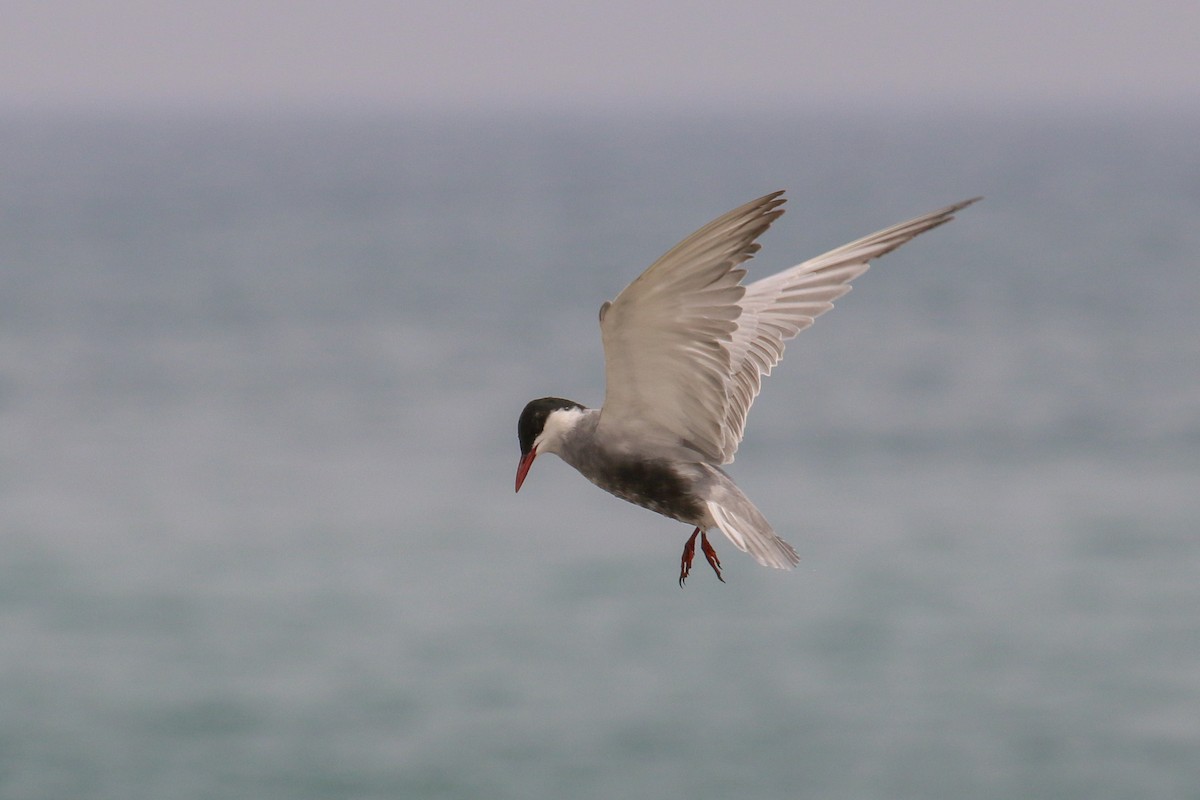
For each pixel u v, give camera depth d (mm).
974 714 19156
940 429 34750
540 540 26047
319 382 41250
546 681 20266
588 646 21391
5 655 21141
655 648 21312
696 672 20531
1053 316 53906
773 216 5914
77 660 20969
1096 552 25188
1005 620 22125
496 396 39062
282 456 32062
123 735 18750
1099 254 78000
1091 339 48344
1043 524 26891
